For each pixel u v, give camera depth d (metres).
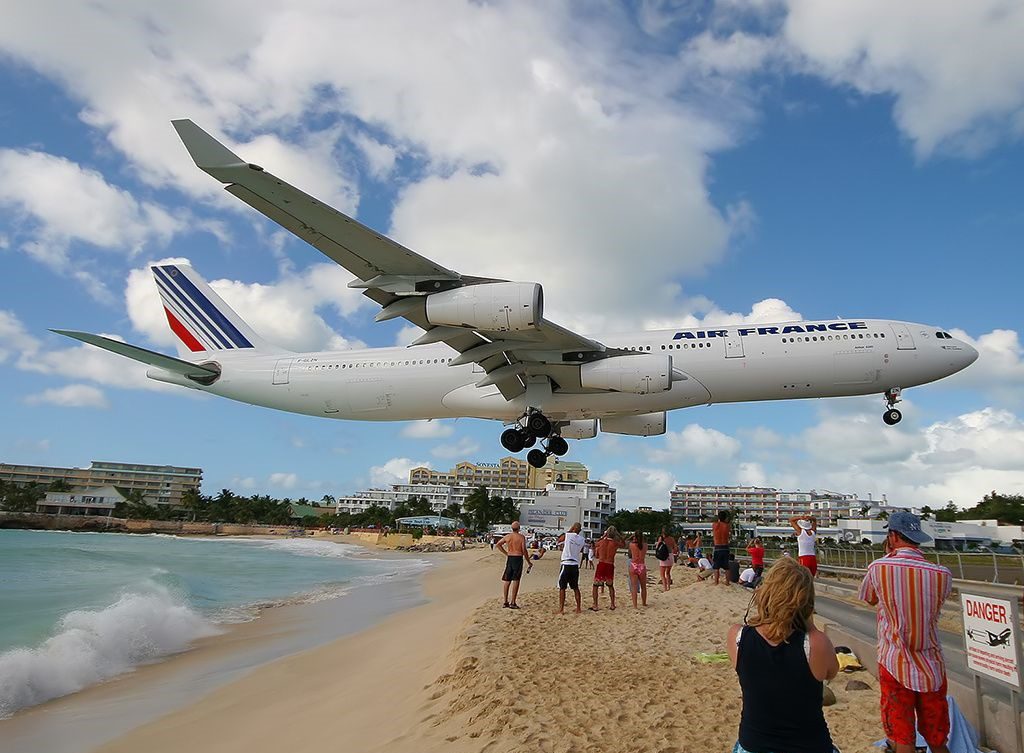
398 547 96.88
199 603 24.67
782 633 3.22
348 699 9.85
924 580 4.58
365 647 15.05
